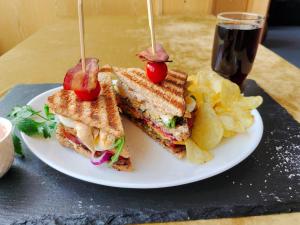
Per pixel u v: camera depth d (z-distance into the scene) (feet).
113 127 0.88
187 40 2.05
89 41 2.00
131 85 1.15
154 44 0.99
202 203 0.75
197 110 1.03
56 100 0.99
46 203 0.74
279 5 5.44
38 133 0.97
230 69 1.32
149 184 0.76
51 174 0.84
